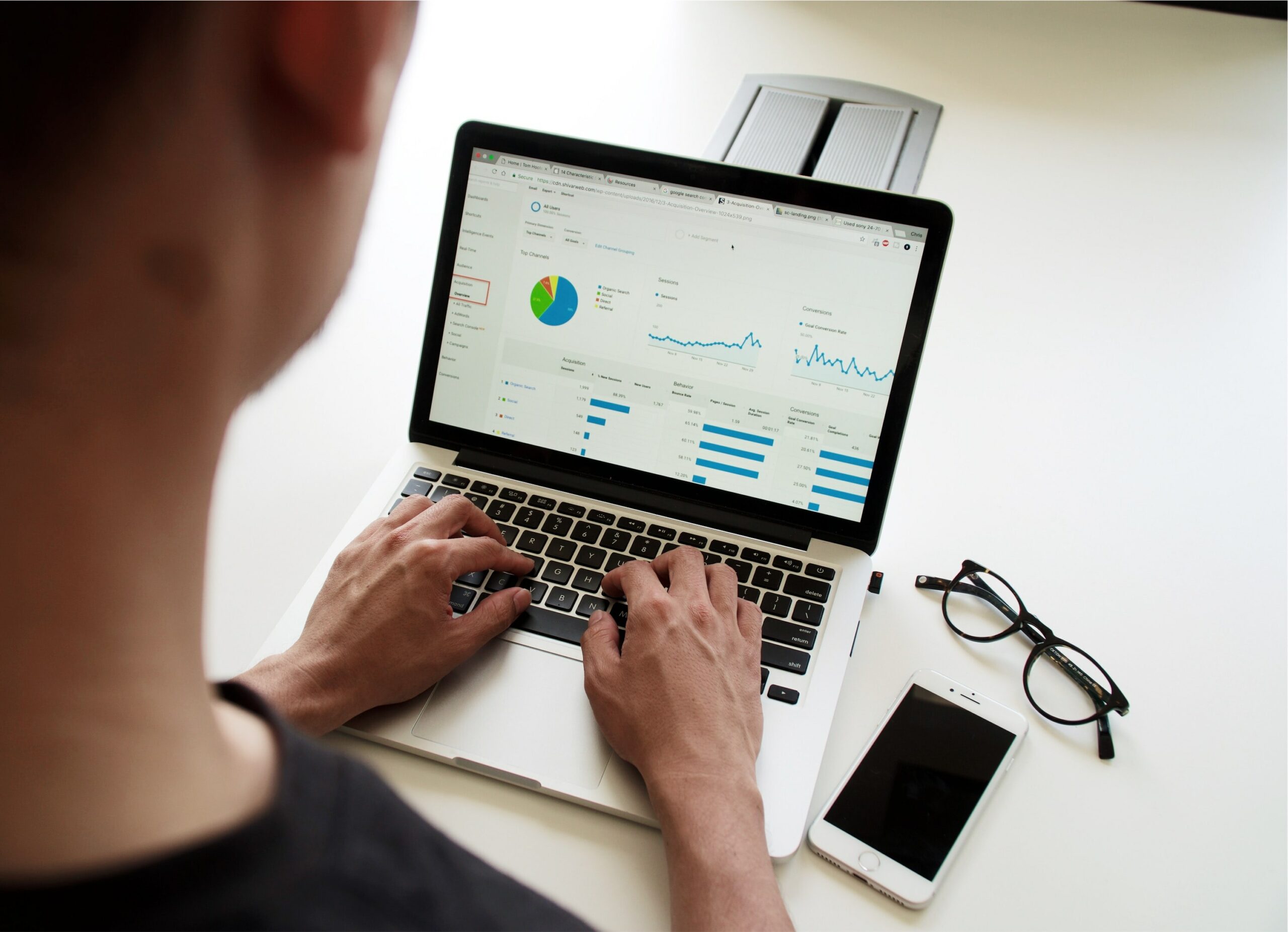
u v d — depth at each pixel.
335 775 0.23
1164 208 1.05
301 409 0.82
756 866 0.47
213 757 0.21
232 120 0.18
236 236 0.19
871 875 0.52
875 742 0.59
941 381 0.88
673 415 0.73
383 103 0.21
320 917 0.20
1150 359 0.90
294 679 0.55
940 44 1.28
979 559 0.73
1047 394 0.87
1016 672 0.65
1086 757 0.60
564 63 1.25
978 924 0.51
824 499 0.71
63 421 0.18
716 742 0.52
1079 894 0.52
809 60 1.25
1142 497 0.78
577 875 0.51
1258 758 0.60
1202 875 0.54
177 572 0.21
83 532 0.19
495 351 0.75
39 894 0.18
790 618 0.65
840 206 0.69
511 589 0.64
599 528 0.71
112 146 0.17
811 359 0.70
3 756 0.18
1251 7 1.33
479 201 0.74
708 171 0.70
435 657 0.58
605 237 0.72
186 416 0.20
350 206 0.22
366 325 0.92
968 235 1.02
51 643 0.19
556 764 0.56
